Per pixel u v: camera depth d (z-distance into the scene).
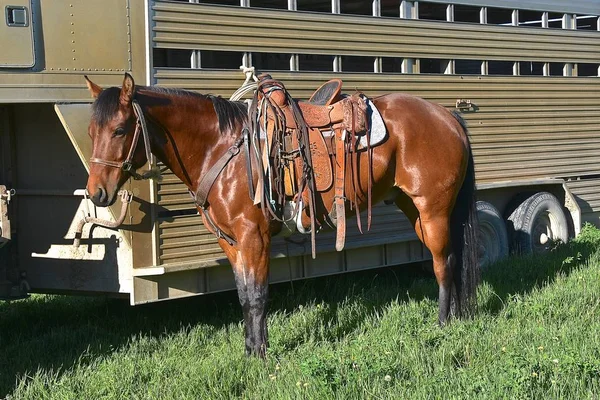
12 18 5.59
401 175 6.13
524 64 9.35
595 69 10.38
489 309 6.66
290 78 7.09
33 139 6.59
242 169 5.50
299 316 6.64
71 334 6.52
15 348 6.17
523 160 9.38
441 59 8.38
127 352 5.89
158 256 6.27
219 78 6.63
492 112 8.96
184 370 5.31
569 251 9.12
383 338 5.68
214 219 5.61
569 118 9.94
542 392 4.30
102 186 5.16
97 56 5.96
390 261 8.05
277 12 6.96
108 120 5.15
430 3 8.22
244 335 6.09
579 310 6.36
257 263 5.54
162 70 6.29
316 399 4.38
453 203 6.27
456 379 4.59
